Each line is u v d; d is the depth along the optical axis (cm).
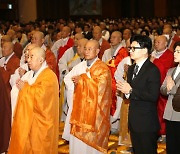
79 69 569
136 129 459
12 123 546
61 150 634
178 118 462
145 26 1611
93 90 535
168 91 461
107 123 543
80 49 690
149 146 461
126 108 615
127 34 938
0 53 926
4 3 2489
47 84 510
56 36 1212
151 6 3055
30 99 508
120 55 669
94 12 3048
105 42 876
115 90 641
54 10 2867
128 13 3147
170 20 2116
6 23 1931
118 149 633
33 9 2309
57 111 524
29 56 521
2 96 538
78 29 1135
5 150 545
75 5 2994
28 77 534
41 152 511
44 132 510
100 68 542
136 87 459
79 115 536
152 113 461
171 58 665
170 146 477
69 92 575
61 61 797
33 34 785
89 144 537
